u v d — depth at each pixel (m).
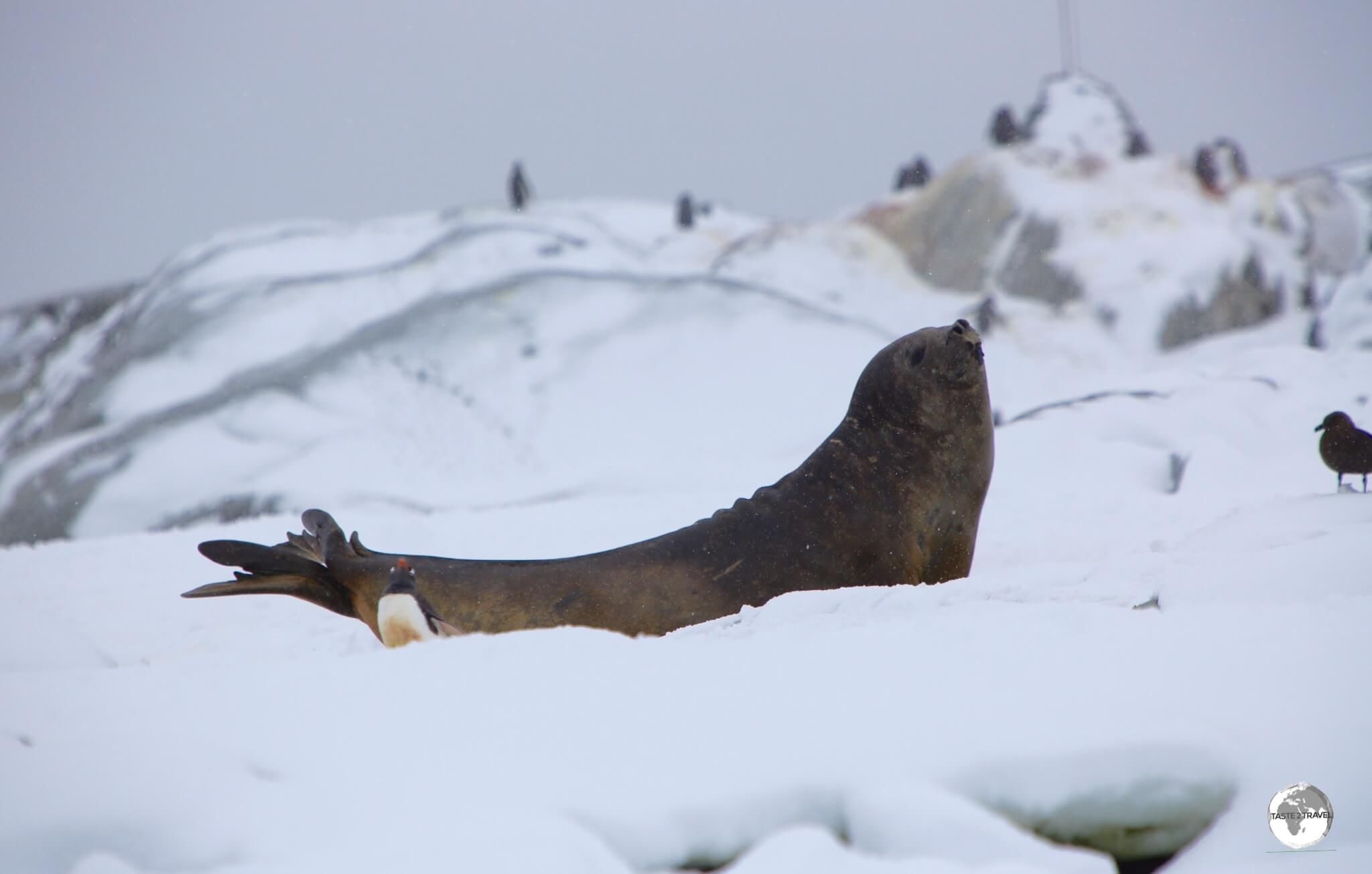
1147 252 199.75
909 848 11.45
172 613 33.25
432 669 15.93
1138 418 69.69
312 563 24.05
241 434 149.25
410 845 11.16
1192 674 14.88
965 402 25.47
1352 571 20.55
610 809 11.92
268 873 10.93
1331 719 13.51
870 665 15.61
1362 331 120.31
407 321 175.12
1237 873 11.51
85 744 13.78
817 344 164.00
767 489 25.45
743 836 12.02
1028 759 12.45
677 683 15.08
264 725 14.28
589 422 150.12
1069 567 25.31
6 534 139.38
